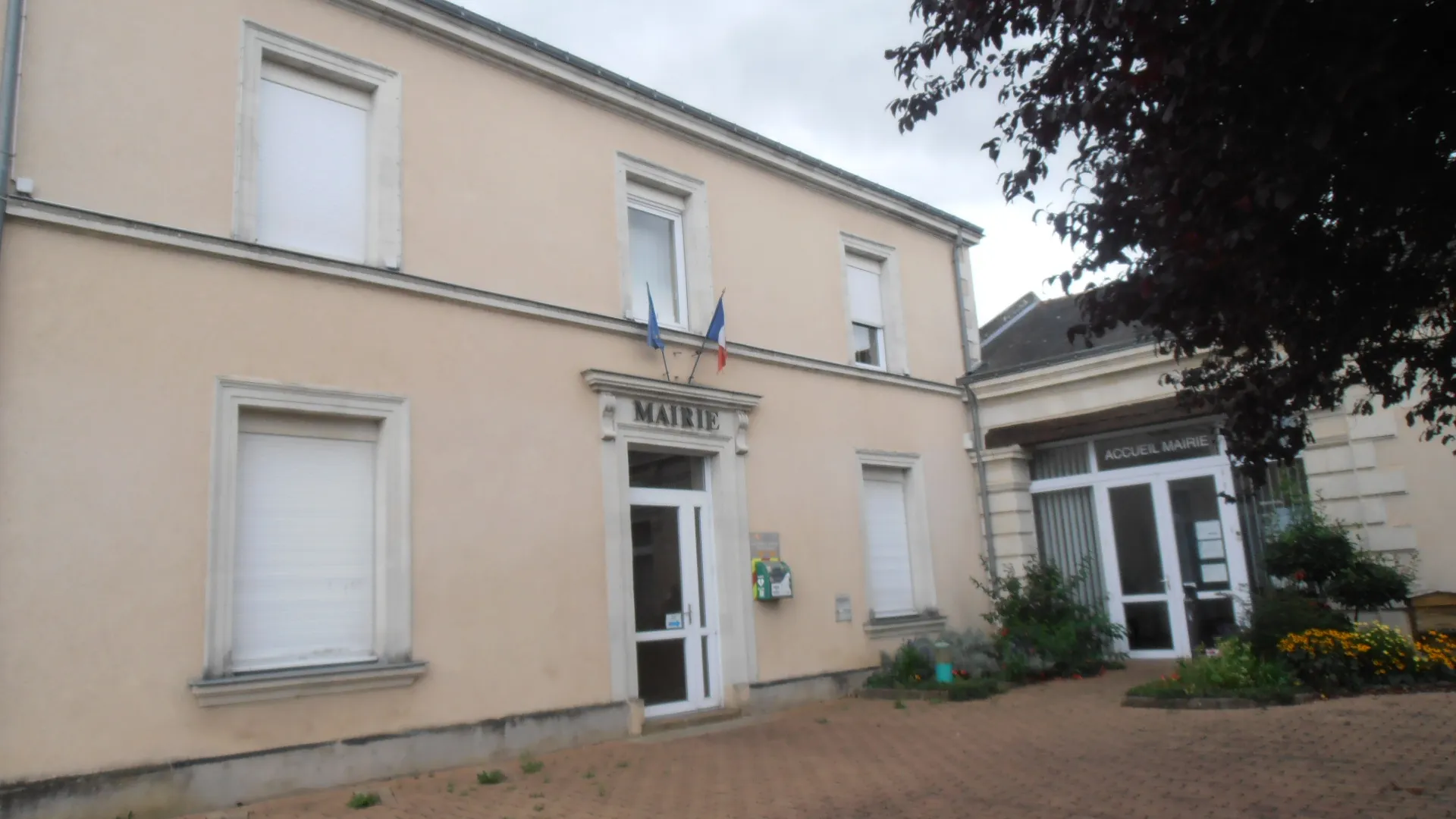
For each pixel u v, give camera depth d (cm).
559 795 680
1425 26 378
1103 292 531
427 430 829
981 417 1424
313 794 702
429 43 898
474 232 898
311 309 777
